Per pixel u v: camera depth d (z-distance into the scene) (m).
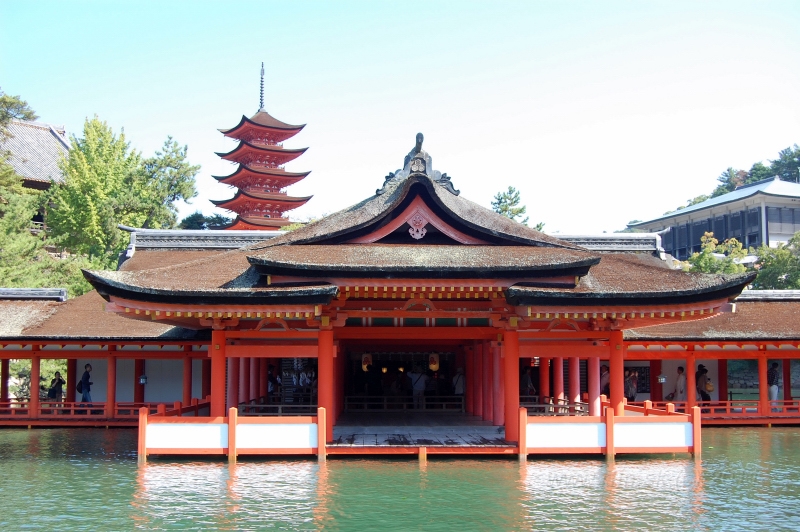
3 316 34.22
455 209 27.39
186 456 24.02
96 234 65.50
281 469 22.14
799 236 69.69
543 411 31.62
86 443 27.80
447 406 37.06
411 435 26.53
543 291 22.94
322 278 23.38
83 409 33.38
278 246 26.06
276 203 78.75
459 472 21.75
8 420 32.59
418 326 27.17
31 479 21.06
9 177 57.56
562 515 17.36
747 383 65.69
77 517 17.20
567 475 21.45
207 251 40.66
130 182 70.56
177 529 16.28
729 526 16.53
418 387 37.09
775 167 120.56
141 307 22.92
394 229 25.70
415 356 37.69
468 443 24.50
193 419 23.20
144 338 32.50
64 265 54.06
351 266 22.84
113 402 33.25
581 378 39.84
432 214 25.59
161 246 40.81
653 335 32.62
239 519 17.00
